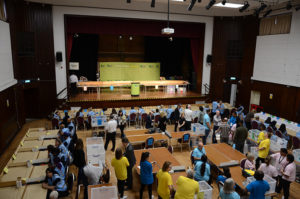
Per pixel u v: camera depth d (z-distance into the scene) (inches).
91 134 427.5
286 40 508.4
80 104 553.9
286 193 226.8
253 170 232.1
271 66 551.5
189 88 773.3
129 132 348.8
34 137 301.1
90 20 564.7
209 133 380.8
